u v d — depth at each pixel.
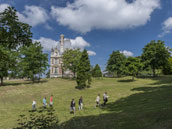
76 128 10.49
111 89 34.12
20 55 43.91
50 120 7.18
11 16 5.48
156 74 63.66
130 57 47.66
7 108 23.42
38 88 39.91
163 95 19.14
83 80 37.91
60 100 27.75
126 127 9.05
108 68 68.12
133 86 35.91
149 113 11.14
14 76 43.66
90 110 17.92
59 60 69.31
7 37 5.63
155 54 54.19
